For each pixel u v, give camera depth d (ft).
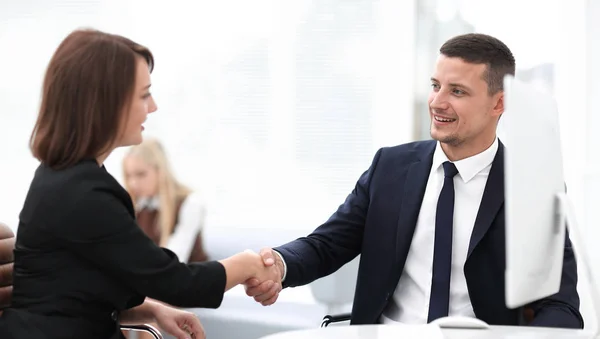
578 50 12.27
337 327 5.68
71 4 14.74
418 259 7.19
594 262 11.74
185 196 12.55
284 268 7.36
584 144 12.15
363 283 7.36
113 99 5.62
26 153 15.01
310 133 14.12
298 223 14.11
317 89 14.07
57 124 5.59
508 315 6.81
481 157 7.09
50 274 5.52
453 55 6.99
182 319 6.77
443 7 13.56
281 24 14.12
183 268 5.81
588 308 11.36
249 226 14.15
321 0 13.98
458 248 7.02
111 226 5.45
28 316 5.47
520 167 4.67
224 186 14.39
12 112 15.02
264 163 14.28
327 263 7.75
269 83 14.21
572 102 12.32
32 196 5.60
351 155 14.02
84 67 5.59
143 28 14.52
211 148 14.42
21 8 14.89
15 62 14.97
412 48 13.70
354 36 13.92
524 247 4.74
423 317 7.01
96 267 5.58
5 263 6.48
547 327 5.85
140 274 5.54
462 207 7.11
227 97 14.34
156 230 12.37
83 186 5.47
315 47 14.05
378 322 7.29
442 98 6.99
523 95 4.78
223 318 12.09
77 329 5.53
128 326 6.67
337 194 14.08
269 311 12.45
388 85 13.85
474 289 6.86
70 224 5.41
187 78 14.43
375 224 7.39
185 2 14.38
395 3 13.73
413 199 7.25
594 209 11.96
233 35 14.26
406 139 13.83
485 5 13.24
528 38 12.84
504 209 6.93
